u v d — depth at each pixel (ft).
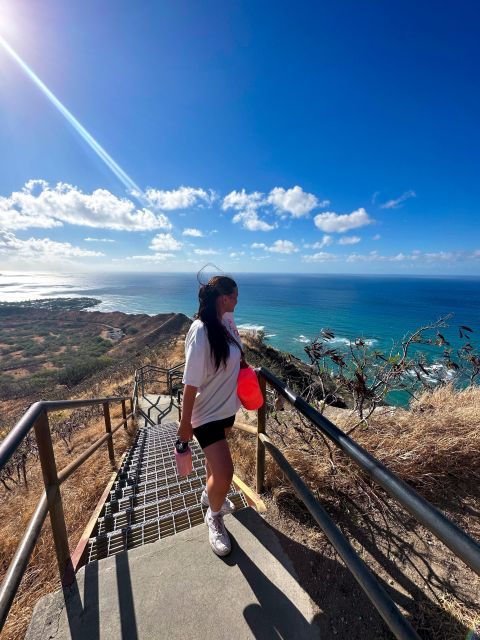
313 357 8.74
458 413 8.87
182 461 4.99
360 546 5.74
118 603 4.57
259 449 6.95
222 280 5.24
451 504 6.64
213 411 5.22
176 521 6.95
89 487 9.97
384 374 8.66
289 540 5.78
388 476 2.95
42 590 5.49
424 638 4.23
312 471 7.44
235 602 4.60
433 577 5.11
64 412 31.60
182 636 4.16
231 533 5.85
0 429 37.19
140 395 33.91
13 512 9.75
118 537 6.55
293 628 4.29
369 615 4.47
